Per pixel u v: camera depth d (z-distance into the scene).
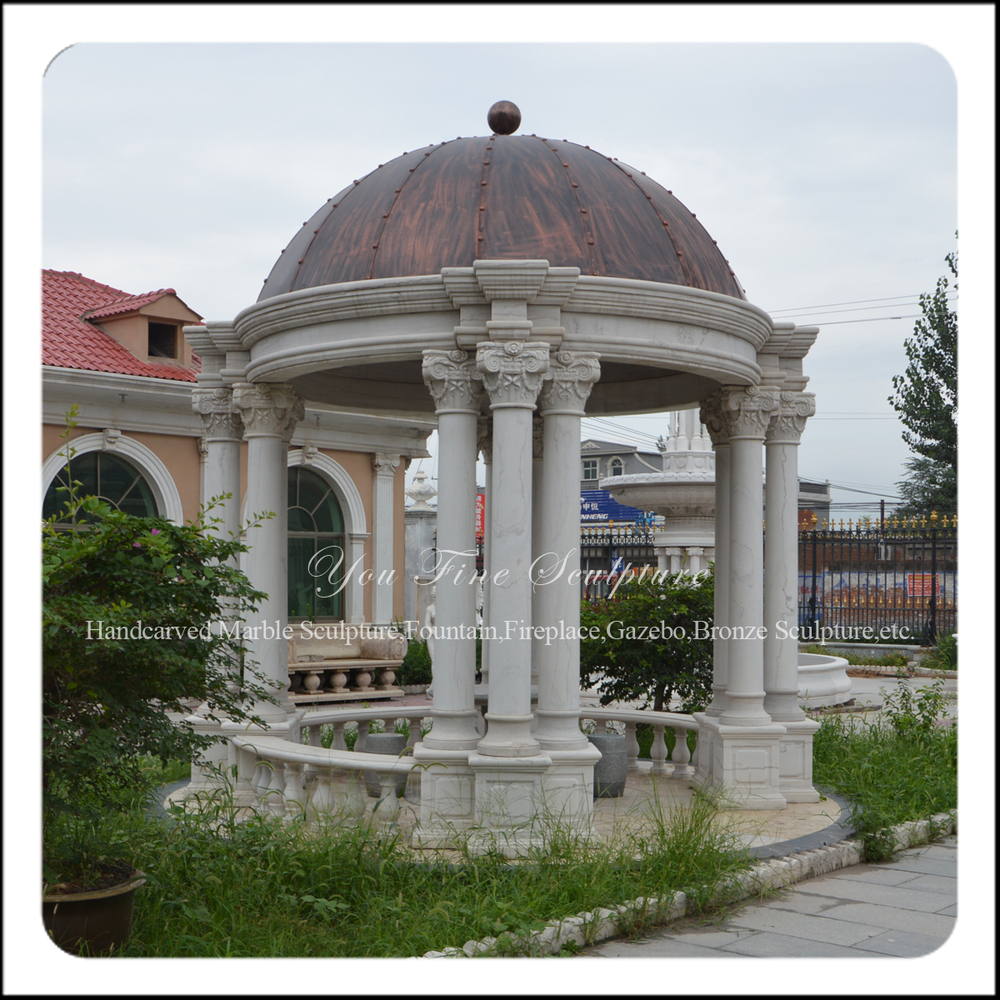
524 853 6.43
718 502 9.21
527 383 6.80
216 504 5.80
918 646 23.91
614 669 11.08
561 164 7.71
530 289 6.79
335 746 9.55
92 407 16.56
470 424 7.08
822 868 6.84
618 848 6.57
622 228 7.48
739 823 7.55
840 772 9.06
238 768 8.09
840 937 5.52
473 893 5.64
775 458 8.88
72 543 5.07
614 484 19.05
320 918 5.43
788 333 8.67
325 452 19.98
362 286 7.05
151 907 5.30
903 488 33.50
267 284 8.41
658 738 10.05
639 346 7.19
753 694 8.30
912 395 27.42
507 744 6.74
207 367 8.95
